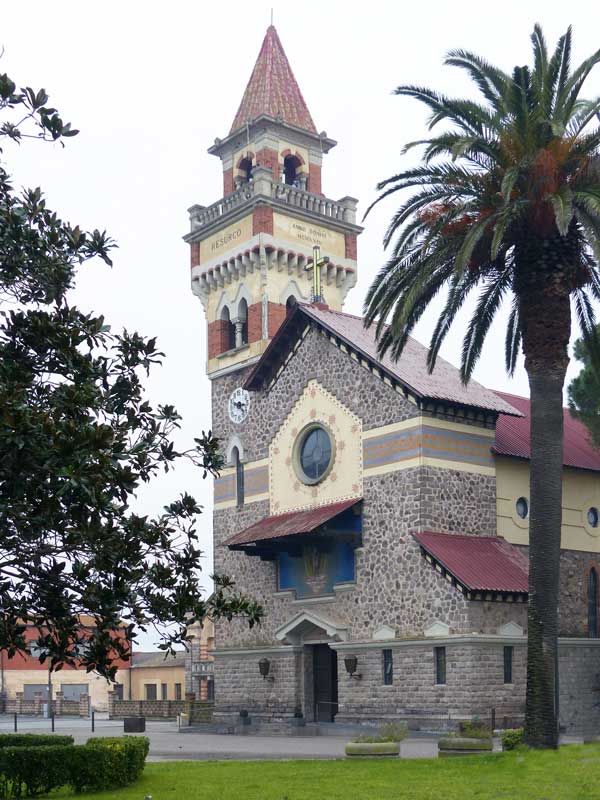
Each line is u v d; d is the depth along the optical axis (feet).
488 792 71.61
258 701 161.48
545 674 97.14
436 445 144.25
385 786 75.92
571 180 104.37
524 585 136.87
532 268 104.88
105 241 74.02
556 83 108.37
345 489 152.56
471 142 101.04
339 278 203.10
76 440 58.44
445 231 109.50
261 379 171.63
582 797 68.74
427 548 136.98
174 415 72.18
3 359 66.74
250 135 205.77
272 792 74.28
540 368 103.55
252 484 170.91
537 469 101.65
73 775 76.84
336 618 150.00
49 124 65.41
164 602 66.80
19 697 291.17
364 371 152.56
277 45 216.54
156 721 223.71
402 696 138.62
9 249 69.26
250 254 190.49
